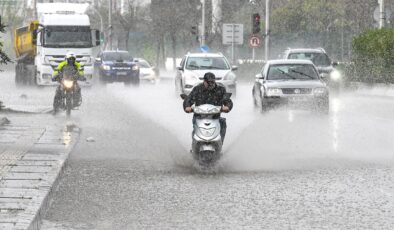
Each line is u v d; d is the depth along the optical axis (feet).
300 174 83.51
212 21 439.22
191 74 206.80
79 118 145.59
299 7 444.96
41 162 83.10
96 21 552.41
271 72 159.94
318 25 439.22
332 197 70.59
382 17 268.62
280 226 59.00
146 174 83.41
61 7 275.59
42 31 249.75
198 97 87.97
